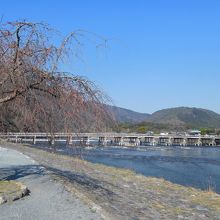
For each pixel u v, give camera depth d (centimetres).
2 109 1386
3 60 1307
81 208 1298
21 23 1298
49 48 1323
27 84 1321
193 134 14350
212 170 4459
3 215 1183
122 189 1925
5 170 2309
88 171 2705
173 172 4188
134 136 11638
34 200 1397
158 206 1510
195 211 1494
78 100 1298
